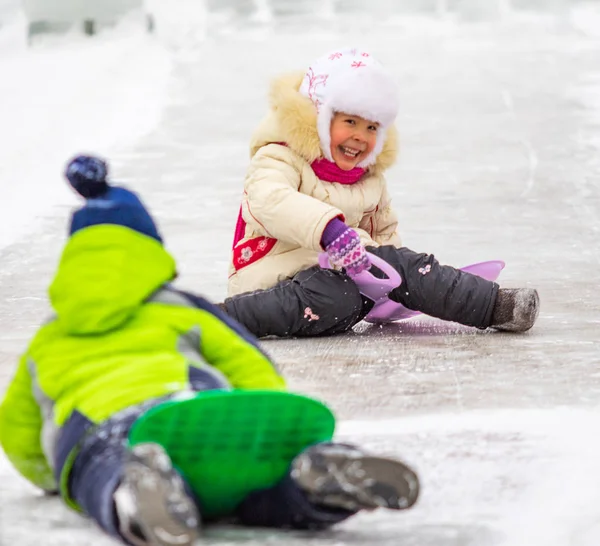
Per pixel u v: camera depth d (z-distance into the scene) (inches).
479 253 804.0
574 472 359.9
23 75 1830.7
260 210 580.4
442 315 590.9
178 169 1167.6
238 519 316.5
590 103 1513.3
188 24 2470.5
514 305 582.6
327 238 562.6
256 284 598.5
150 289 328.2
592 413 432.1
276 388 331.3
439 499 338.0
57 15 2289.6
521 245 828.6
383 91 592.7
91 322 319.3
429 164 1163.9
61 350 321.4
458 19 2728.8
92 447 293.1
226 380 323.0
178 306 332.5
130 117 1471.5
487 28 2475.4
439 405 448.1
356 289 586.2
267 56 2052.2
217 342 329.7
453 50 2094.0
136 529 261.6
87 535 310.3
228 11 2883.9
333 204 604.1
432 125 1385.3
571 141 1272.1
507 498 337.7
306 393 470.9
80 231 330.3
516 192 1027.3
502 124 1384.1
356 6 2935.5
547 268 755.4
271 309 578.2
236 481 297.4
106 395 305.3
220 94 1651.1
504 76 1763.0
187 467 291.9
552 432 406.0
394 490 272.8
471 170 1131.3
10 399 330.3
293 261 597.6
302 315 580.7
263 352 337.1
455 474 361.1
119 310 322.0
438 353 545.6
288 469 297.4
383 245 617.9
